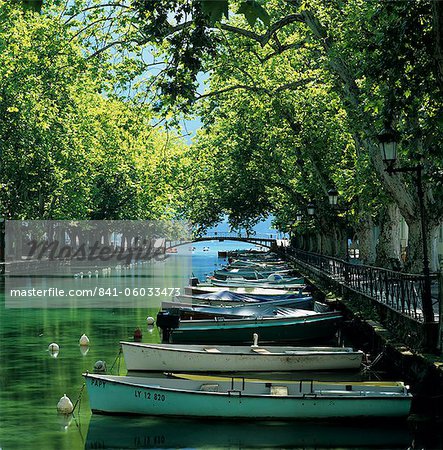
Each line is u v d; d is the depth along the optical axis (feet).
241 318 109.70
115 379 66.90
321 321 107.65
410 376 68.85
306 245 301.02
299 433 61.11
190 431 61.67
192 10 85.66
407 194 107.65
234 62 128.06
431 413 62.69
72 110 201.26
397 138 71.51
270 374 82.64
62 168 229.25
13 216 230.27
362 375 81.71
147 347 83.15
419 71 69.67
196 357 82.69
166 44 108.37
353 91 106.83
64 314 136.77
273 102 134.41
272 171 219.00
